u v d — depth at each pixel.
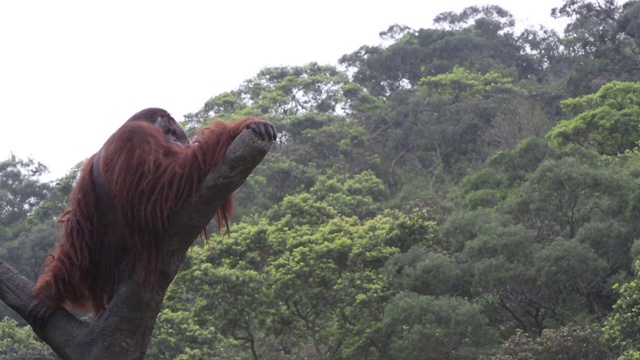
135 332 5.78
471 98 77.31
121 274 5.80
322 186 60.69
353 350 33.75
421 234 38.50
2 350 34.59
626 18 75.81
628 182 39.09
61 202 65.31
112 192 5.68
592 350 28.36
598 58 75.75
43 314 6.02
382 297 34.78
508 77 87.44
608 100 60.47
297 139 79.75
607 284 34.16
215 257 37.34
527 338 30.39
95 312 6.16
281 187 64.12
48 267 6.18
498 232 35.44
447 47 94.38
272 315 34.56
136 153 5.58
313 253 35.88
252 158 5.38
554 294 33.91
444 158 73.62
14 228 66.94
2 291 6.20
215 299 33.84
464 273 35.12
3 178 76.19
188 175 5.47
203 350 32.78
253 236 37.81
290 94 90.56
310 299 35.09
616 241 35.81
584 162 49.28
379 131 79.56
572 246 33.69
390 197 66.25
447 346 30.92
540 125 69.69
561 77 93.56
